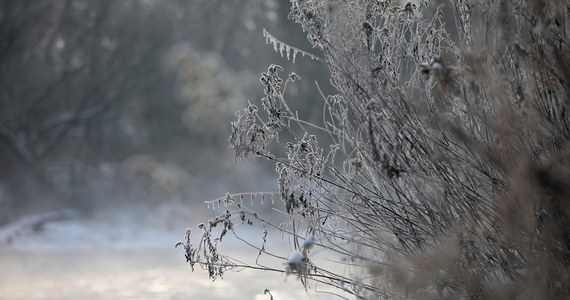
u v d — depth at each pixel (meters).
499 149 7.87
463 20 8.76
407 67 9.29
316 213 9.39
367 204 9.02
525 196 7.46
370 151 8.95
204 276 20.66
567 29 8.07
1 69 57.16
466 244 8.10
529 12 8.12
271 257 25.72
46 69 60.16
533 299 7.61
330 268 10.65
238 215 9.53
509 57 8.40
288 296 15.09
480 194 8.45
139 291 17.73
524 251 7.85
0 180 51.75
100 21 58.78
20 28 56.88
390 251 8.75
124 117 59.69
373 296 8.94
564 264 7.70
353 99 8.96
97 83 59.31
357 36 9.12
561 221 7.61
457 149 8.63
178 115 56.22
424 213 8.57
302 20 9.47
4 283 20.09
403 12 9.25
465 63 7.99
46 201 49.47
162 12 57.94
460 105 8.80
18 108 56.59
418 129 8.59
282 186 9.34
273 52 45.03
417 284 8.24
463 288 8.12
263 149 9.52
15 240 37.78
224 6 50.41
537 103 8.05
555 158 7.62
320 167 9.44
